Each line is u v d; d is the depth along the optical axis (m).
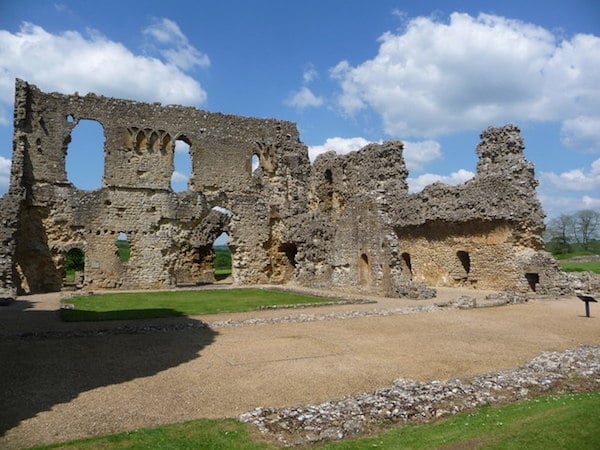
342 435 7.35
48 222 33.31
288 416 7.88
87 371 10.71
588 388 9.68
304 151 41.84
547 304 22.53
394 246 27.05
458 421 7.85
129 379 10.15
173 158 37.47
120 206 35.31
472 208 30.66
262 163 41.06
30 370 10.69
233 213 38.84
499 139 30.27
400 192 35.81
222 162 39.28
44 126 33.72
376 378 10.34
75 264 51.22
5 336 14.26
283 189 40.56
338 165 38.22
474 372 10.85
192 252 45.22
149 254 35.72
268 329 16.14
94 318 18.23
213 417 8.11
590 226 70.38
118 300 25.53
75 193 34.12
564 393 9.39
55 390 9.31
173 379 10.18
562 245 70.94
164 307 22.02
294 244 39.22
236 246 38.75
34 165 33.12
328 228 34.09
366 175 35.50
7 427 7.45
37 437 7.11
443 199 32.56
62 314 19.27
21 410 8.20
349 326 16.62
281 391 9.49
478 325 16.70
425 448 6.73
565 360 11.38
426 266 34.19
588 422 7.52
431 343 13.78
